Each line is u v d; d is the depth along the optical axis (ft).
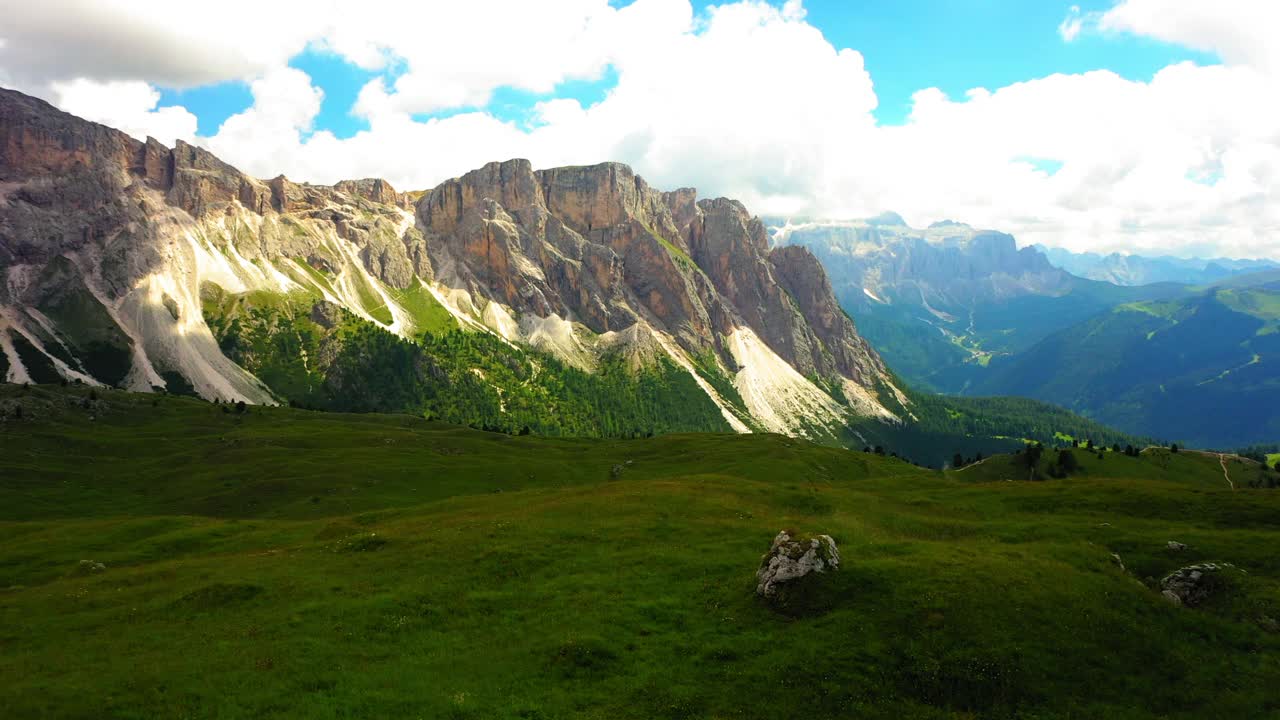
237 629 141.38
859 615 131.13
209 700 106.83
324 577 178.50
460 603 151.64
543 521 221.66
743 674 116.67
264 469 479.41
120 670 119.55
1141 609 136.36
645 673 117.60
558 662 121.60
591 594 152.66
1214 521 216.33
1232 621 137.18
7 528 297.94
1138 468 602.03
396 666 120.26
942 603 131.64
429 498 412.16
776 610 138.21
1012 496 271.69
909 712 107.76
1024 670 116.57
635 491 274.57
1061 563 152.87
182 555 238.27
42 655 131.44
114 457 550.77
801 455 563.48
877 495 285.64
